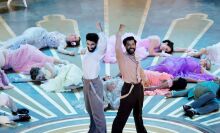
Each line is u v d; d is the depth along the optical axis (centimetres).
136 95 1127
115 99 1351
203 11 2227
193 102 1323
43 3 2434
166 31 1964
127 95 1123
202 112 1312
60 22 2108
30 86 1502
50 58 1627
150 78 1454
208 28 1988
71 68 1493
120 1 2452
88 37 1131
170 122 1274
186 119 1290
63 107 1368
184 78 1486
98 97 1144
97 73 1142
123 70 1123
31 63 1620
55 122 1286
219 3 2362
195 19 2111
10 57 1622
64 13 2247
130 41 1124
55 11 2281
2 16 2206
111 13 2233
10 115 1311
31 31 1777
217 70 1588
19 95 1442
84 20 2130
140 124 1158
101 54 1143
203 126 1253
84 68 1141
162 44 1725
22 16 2206
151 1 2434
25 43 1738
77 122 1286
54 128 1255
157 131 1230
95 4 2403
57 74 1535
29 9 2325
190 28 1991
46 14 2234
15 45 1723
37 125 1272
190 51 1717
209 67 1593
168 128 1245
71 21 2120
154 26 2030
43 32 1805
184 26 2019
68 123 1281
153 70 1528
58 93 1453
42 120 1297
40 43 1788
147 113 1320
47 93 1454
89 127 1218
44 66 1558
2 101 1294
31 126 1266
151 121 1280
